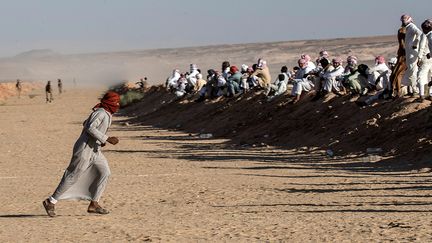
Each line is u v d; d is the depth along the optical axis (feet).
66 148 168.66
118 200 88.17
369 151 126.31
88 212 76.59
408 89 142.00
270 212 75.31
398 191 87.30
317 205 79.05
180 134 202.39
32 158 146.82
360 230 61.16
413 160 114.42
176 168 122.62
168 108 270.46
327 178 102.68
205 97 242.37
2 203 86.94
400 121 132.77
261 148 152.66
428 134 121.60
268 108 188.96
